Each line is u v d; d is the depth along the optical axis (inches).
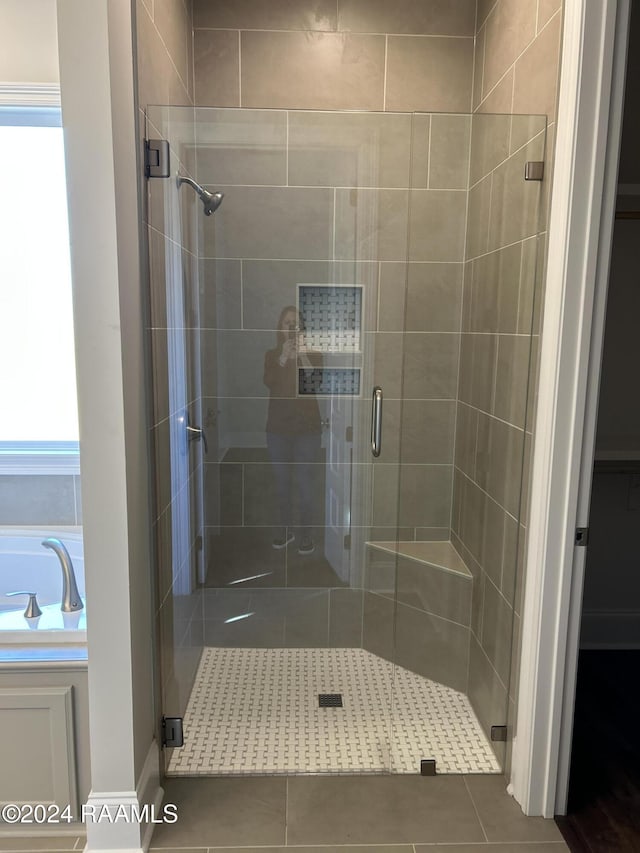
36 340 92.2
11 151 87.4
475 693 81.6
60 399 94.1
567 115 55.5
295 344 91.9
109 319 52.0
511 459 69.9
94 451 53.6
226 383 92.1
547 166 60.6
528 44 66.7
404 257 90.4
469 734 77.7
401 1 88.4
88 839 57.9
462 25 89.5
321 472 94.3
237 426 93.0
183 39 80.8
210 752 73.7
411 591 88.7
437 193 88.4
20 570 94.0
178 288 75.6
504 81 75.7
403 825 63.1
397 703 83.7
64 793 59.9
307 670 91.2
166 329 69.9
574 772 72.2
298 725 78.8
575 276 57.1
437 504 95.7
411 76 90.7
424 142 86.4
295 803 65.9
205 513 93.3
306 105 91.0
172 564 73.4
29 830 60.6
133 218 56.1
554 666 62.6
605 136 54.7
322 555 95.3
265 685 87.4
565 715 63.7
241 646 96.6
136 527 57.7
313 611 96.3
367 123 85.6
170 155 70.4
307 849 59.7
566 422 59.3
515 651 68.5
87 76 48.8
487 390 79.4
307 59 89.7
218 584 95.5
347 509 95.0
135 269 56.9
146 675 62.3
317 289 90.7
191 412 84.5
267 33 88.7
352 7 88.5
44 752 59.2
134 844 58.1
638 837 62.2
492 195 77.1
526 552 65.3
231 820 63.4
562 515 60.7
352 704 83.4
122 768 57.5
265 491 94.3
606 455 90.5
